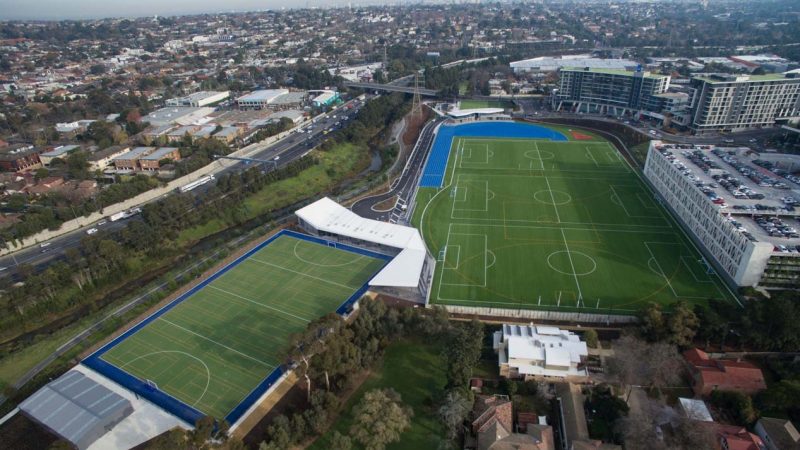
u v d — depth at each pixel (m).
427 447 90.44
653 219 175.50
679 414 92.56
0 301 135.38
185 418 96.44
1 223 181.00
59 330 129.50
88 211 187.50
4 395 106.75
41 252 168.50
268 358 112.62
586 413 94.44
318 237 168.62
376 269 147.50
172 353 115.12
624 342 103.31
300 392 102.81
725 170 177.88
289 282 142.50
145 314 129.88
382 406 89.75
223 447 86.38
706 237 151.38
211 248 169.88
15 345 128.75
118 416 95.38
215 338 119.81
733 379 96.31
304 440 92.62
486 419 90.19
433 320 114.81
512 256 153.12
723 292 132.38
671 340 108.62
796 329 103.69
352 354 101.69
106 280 155.00
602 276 141.25
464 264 149.50
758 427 89.06
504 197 197.75
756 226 139.62
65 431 90.44
